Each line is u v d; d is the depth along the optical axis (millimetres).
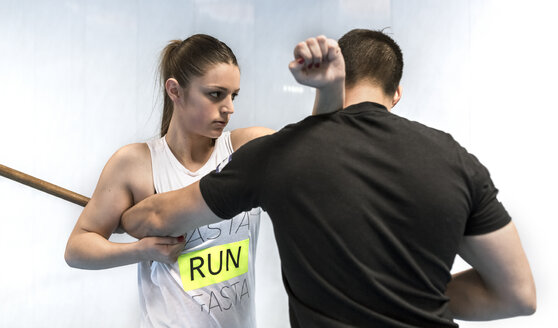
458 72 2699
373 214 755
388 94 872
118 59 2982
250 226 1281
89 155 2973
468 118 2680
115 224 1255
